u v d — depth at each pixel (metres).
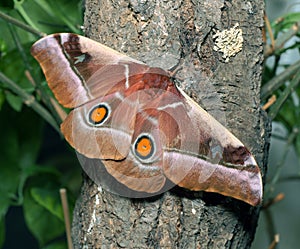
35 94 0.77
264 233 1.12
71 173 0.95
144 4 0.59
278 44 0.71
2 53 0.76
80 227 0.61
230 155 0.57
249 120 0.60
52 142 1.00
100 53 0.59
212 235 0.59
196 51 0.59
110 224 0.59
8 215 1.08
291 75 0.69
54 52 0.58
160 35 0.59
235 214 0.60
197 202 0.58
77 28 0.74
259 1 0.61
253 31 0.60
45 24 0.75
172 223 0.58
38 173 0.79
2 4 0.71
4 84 0.73
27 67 0.69
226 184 0.57
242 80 0.60
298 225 1.15
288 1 0.98
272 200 0.75
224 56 0.59
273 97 0.67
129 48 0.59
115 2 0.59
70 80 0.58
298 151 0.80
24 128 0.85
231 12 0.60
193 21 0.59
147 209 0.58
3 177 0.83
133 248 0.58
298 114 0.78
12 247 1.08
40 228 0.81
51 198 0.77
